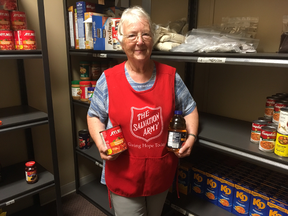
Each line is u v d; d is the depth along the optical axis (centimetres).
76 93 201
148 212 131
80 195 225
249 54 98
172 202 155
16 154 192
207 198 155
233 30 144
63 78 208
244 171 152
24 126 148
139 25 100
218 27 152
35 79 193
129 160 114
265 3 139
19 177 170
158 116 110
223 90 172
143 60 105
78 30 183
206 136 128
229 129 141
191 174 161
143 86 111
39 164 191
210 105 183
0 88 177
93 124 126
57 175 169
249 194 133
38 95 197
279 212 119
